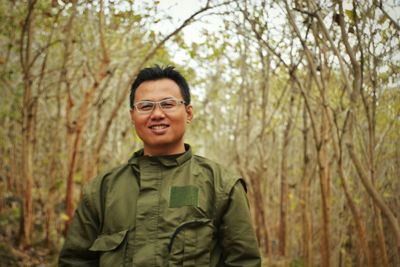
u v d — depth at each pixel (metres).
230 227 1.56
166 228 1.53
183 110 1.69
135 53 6.64
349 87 2.90
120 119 8.52
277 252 7.98
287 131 6.89
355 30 3.04
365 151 3.34
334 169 5.33
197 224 1.54
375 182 3.24
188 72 6.68
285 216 7.25
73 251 1.70
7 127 7.16
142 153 1.76
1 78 5.68
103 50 5.28
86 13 4.96
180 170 1.63
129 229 1.57
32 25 5.35
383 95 3.35
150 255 1.51
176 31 4.83
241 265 1.56
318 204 6.35
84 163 6.89
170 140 1.64
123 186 1.66
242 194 1.61
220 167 1.67
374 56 3.06
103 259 1.57
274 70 5.65
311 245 5.75
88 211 1.70
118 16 4.67
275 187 8.73
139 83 1.72
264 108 6.39
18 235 5.81
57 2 4.68
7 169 8.01
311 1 3.17
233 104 8.73
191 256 1.51
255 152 8.12
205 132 10.16
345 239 5.12
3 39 6.28
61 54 6.82
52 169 6.33
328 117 3.58
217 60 7.08
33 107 6.00
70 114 5.86
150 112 1.65
